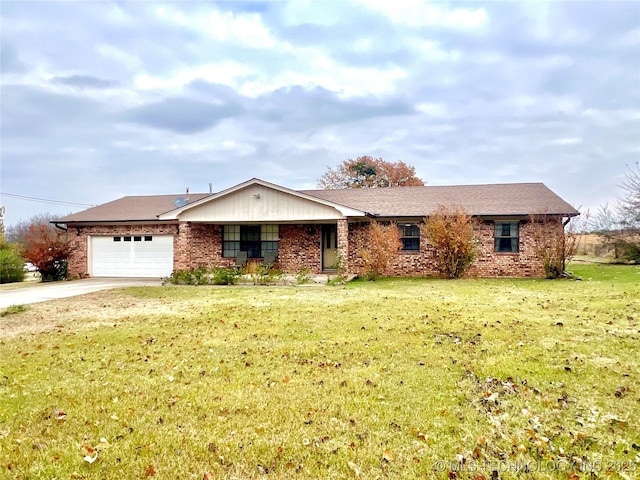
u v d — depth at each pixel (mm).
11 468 3316
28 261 19562
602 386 4676
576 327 7348
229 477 3186
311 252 18953
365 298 11109
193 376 5359
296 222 18562
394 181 39344
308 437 3762
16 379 5340
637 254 22203
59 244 19500
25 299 12188
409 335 7039
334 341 6789
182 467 3328
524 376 5027
